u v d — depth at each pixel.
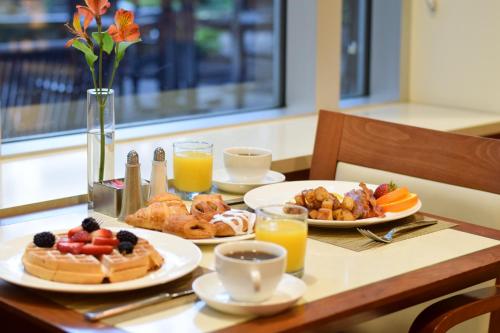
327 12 2.87
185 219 1.51
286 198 1.76
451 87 3.04
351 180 2.09
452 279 1.37
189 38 2.81
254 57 2.97
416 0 3.09
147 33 2.71
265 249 1.26
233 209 1.65
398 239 1.56
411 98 3.19
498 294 1.46
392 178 2.00
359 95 3.24
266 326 1.16
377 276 1.37
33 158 2.29
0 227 1.64
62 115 2.56
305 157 2.29
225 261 1.19
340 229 1.62
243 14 2.91
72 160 2.27
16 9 2.39
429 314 1.40
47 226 1.64
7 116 2.43
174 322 1.17
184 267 1.33
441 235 1.59
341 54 3.17
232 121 2.82
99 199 1.74
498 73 2.88
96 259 1.30
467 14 2.94
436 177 1.93
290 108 3.02
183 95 2.84
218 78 2.91
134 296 1.27
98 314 1.18
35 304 1.24
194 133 2.67
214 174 1.98
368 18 3.21
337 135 2.13
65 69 2.54
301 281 1.27
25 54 2.43
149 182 1.78
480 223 1.84
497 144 1.83
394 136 2.02
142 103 2.75
